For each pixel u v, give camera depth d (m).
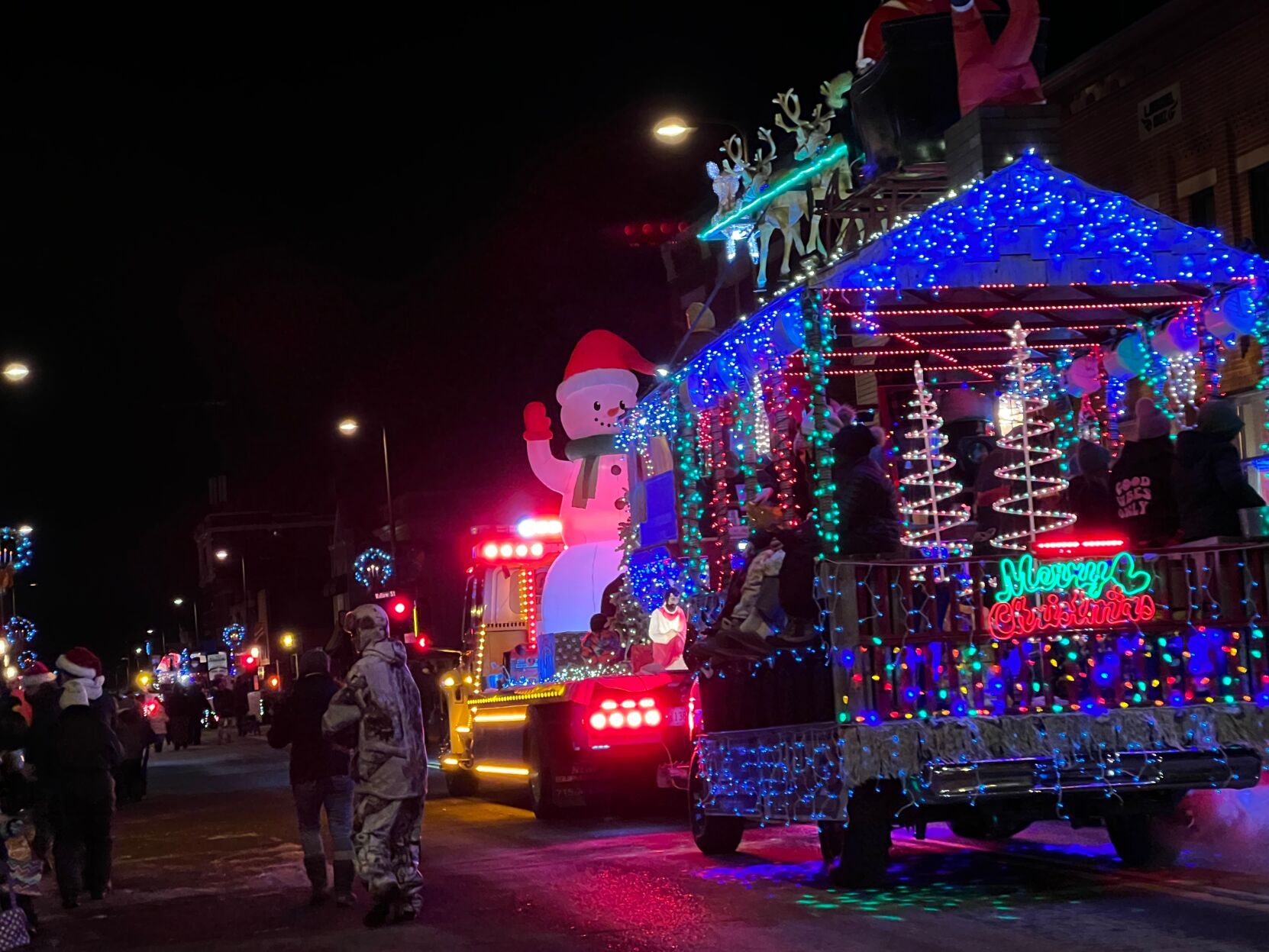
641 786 16.81
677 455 14.44
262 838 16.78
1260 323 11.38
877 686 9.60
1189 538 10.34
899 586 9.71
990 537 11.65
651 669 16.61
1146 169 21.55
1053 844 11.88
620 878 11.38
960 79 12.02
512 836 15.29
